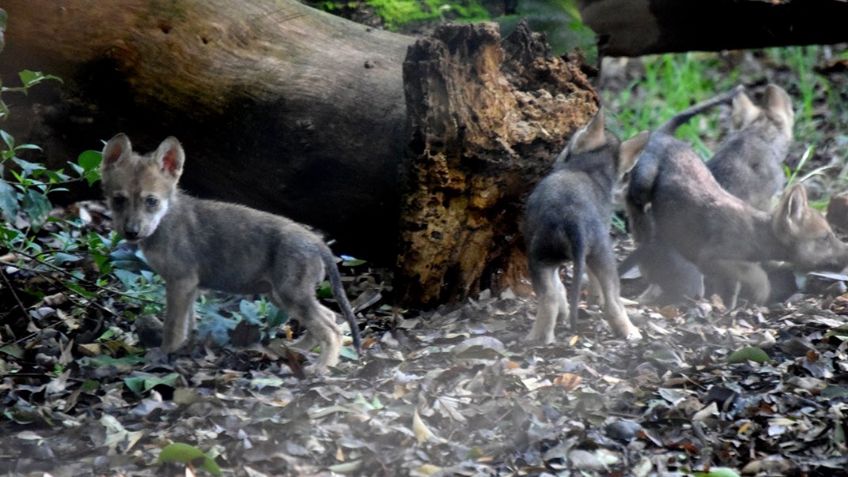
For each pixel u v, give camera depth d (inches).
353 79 494.9
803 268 513.0
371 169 490.6
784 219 503.2
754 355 401.7
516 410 357.1
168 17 487.5
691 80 868.6
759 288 506.6
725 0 633.6
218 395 379.6
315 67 498.6
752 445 339.0
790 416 354.9
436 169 470.6
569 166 464.8
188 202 436.8
